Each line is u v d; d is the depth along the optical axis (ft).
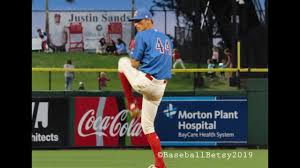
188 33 168.86
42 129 106.01
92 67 189.67
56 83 185.26
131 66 74.13
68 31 197.67
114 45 194.49
